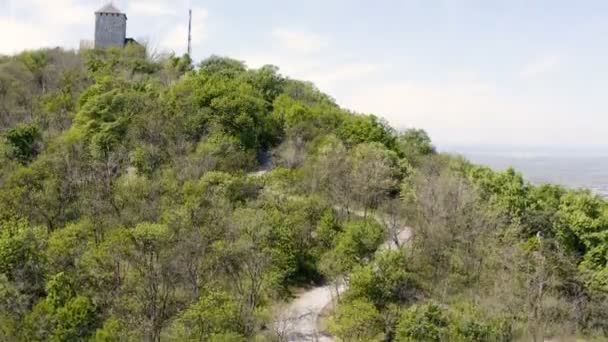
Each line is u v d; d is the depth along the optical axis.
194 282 57.31
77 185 76.94
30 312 51.75
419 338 55.47
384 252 67.19
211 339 47.53
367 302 59.66
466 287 68.00
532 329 60.91
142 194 75.25
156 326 51.56
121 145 89.88
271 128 109.38
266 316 56.91
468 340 55.62
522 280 66.50
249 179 83.00
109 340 46.75
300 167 92.44
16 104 113.50
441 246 71.81
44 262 58.25
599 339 65.44
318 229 74.94
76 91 120.31
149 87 115.50
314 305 66.31
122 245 57.78
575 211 87.31
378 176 85.50
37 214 70.00
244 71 139.50
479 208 79.56
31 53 139.88
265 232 66.75
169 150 91.62
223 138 96.56
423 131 131.62
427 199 76.62
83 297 51.16
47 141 93.62
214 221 67.06
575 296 71.19
